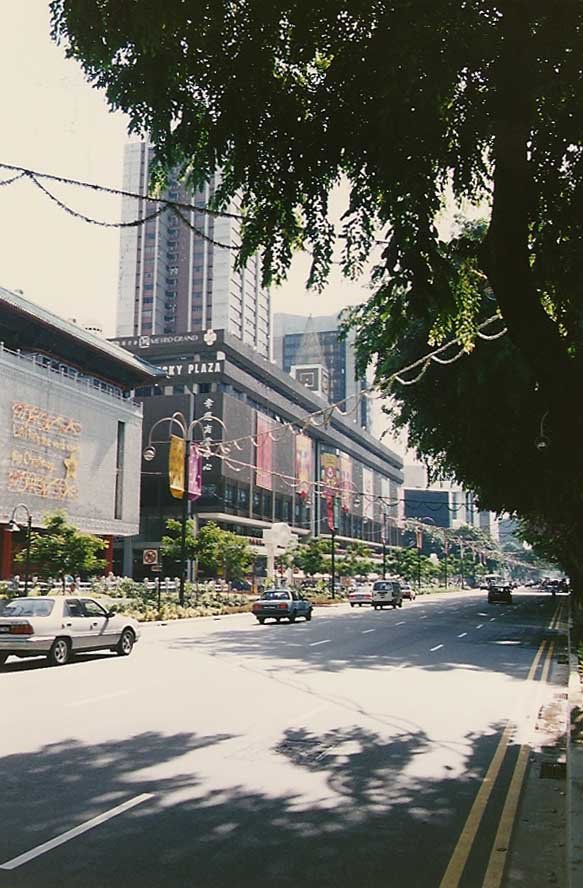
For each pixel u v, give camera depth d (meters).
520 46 6.55
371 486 145.00
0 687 14.06
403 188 7.52
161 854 5.76
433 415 26.00
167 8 6.45
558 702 12.97
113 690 13.73
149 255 132.88
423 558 107.88
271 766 8.38
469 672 16.94
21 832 6.21
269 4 6.78
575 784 6.56
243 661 18.81
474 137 7.48
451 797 7.36
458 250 8.41
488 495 28.17
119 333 131.12
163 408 90.31
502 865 5.63
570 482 7.38
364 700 12.91
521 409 21.33
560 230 8.47
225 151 7.92
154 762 8.46
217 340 95.44
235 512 92.12
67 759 8.57
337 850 5.90
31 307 59.03
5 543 56.91
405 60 6.34
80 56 7.18
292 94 7.59
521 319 7.48
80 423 65.56
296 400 118.25
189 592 49.44
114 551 88.62
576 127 7.21
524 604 61.50
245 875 5.38
